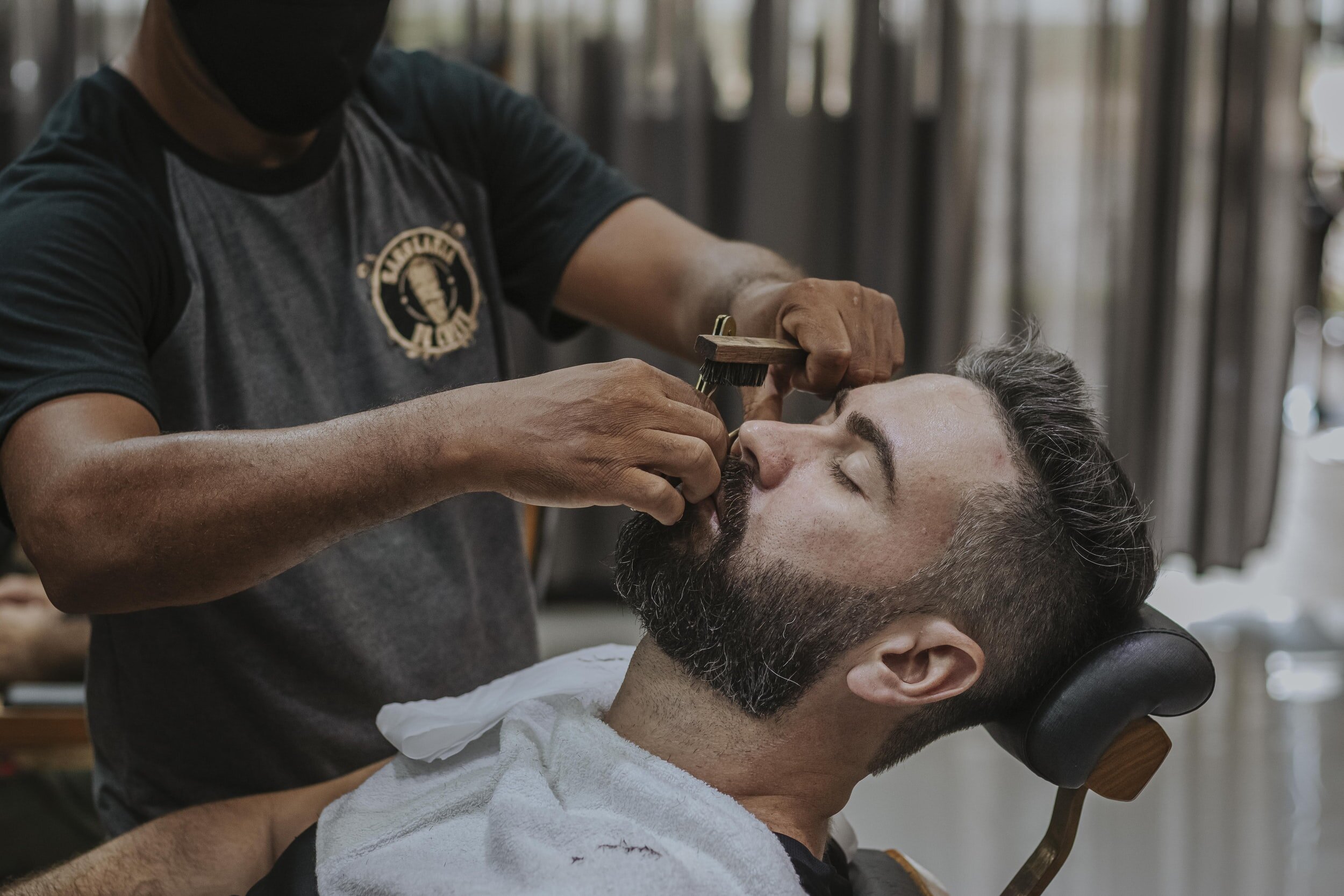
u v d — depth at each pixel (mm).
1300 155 3699
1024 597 1045
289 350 1265
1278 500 4871
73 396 999
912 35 3592
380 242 1328
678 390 973
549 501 934
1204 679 1026
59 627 1974
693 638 1036
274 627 1247
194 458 948
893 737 1082
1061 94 3670
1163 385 3758
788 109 3613
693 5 3504
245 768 1306
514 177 1437
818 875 1001
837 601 1021
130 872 1137
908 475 1034
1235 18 3617
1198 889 2412
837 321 1122
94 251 1086
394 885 976
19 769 1878
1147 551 1079
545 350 3594
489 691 1248
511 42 3506
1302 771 2922
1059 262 3748
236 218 1231
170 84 1195
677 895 909
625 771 1013
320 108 1211
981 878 2434
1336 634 3762
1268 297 3781
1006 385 1103
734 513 1045
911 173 3703
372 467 933
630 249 1405
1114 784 1055
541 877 918
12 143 3402
